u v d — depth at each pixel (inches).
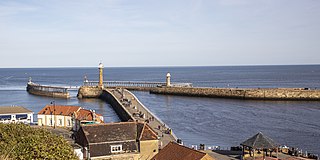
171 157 2139.5
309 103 6584.6
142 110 5007.4
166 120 4675.2
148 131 2674.7
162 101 7066.9
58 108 4242.1
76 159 1430.9
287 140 3543.3
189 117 4913.9
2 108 4399.6
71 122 3986.2
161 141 3129.9
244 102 6801.2
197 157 1979.6
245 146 2650.1
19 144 1321.4
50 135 1501.0
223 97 7691.9
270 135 3762.3
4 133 1497.3
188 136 3720.5
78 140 2677.2
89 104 6904.5
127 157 2551.7
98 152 2495.1
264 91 7293.3
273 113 5265.8
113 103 6338.6
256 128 4121.6
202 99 7440.9
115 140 2583.7
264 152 2768.2
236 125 4306.1
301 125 4284.0
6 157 1195.3
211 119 4739.2
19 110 4392.2
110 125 2677.2
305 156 2701.8
